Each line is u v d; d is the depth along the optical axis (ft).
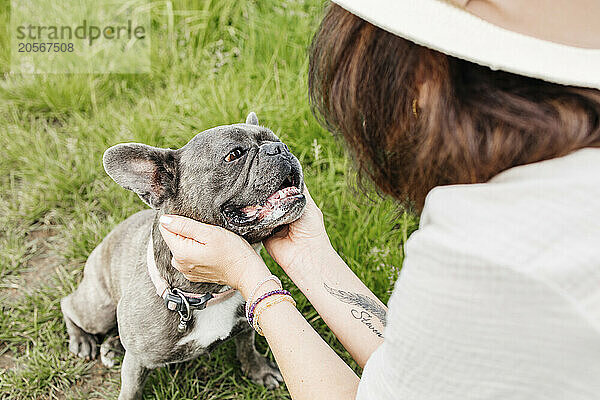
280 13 14.62
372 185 5.26
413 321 3.76
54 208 12.14
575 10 3.46
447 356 3.68
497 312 3.45
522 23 3.50
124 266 8.41
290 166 6.76
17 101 13.89
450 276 3.52
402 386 4.00
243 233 6.82
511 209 3.54
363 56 4.09
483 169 3.82
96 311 9.43
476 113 3.72
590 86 3.45
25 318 10.37
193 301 7.27
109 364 9.86
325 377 5.19
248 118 7.96
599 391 3.50
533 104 3.57
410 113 4.06
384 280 9.84
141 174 6.84
